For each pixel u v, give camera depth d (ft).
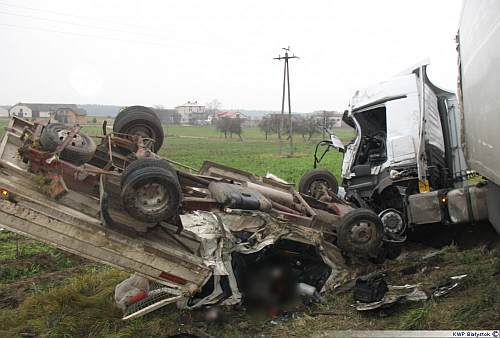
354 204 27.84
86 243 16.19
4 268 26.58
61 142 17.46
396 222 24.45
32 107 322.34
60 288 22.36
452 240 26.55
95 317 19.15
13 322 19.19
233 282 18.60
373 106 27.17
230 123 274.36
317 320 19.04
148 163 16.58
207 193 20.51
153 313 19.94
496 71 14.58
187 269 17.48
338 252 21.89
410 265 23.41
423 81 25.63
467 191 23.95
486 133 16.57
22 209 15.42
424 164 24.81
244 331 18.58
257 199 19.38
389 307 18.81
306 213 21.52
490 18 15.34
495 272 20.27
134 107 22.95
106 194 16.03
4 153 17.98
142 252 16.78
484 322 16.56
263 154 157.48
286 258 20.84
